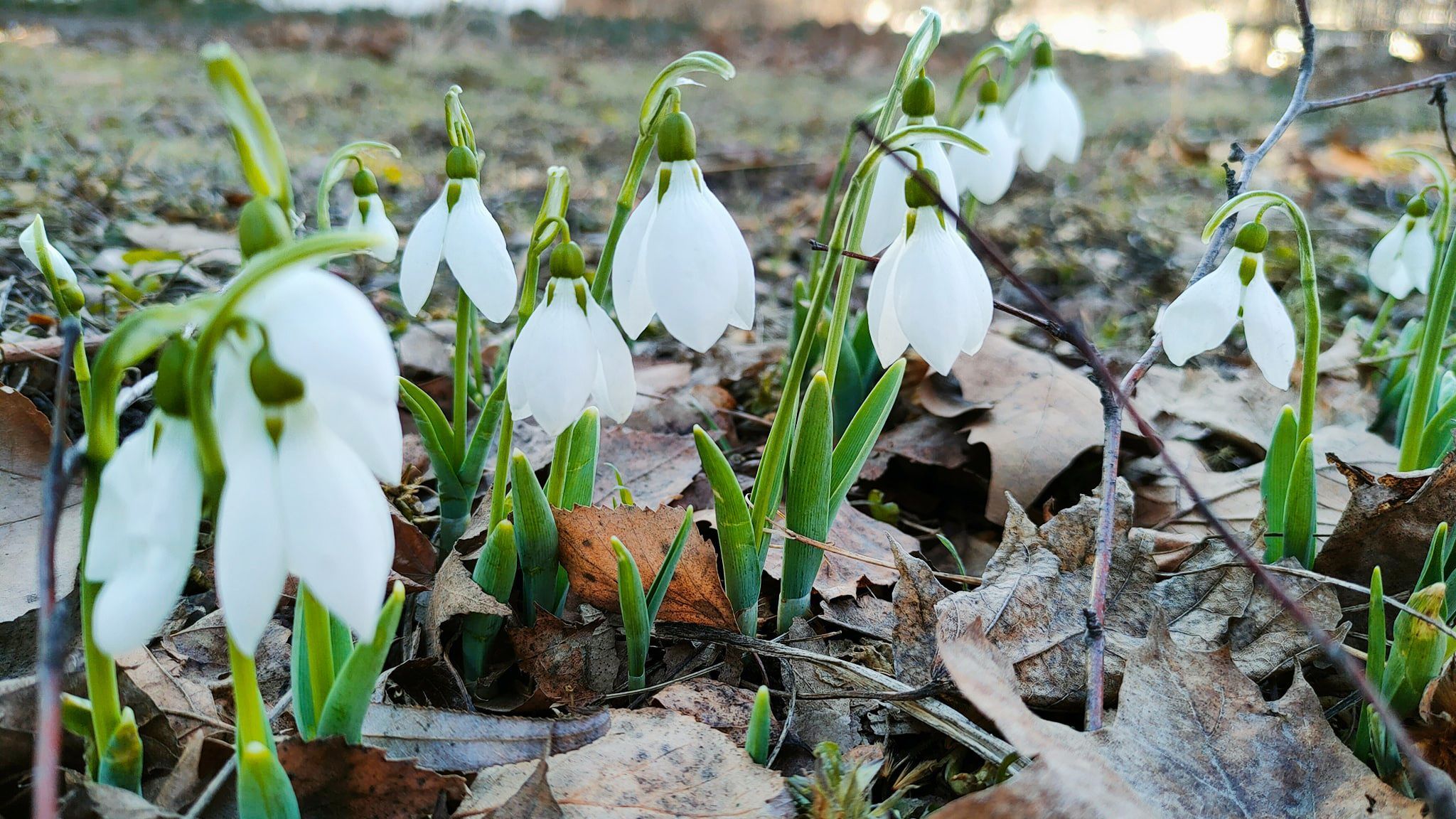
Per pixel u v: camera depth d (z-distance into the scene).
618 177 0.95
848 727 0.27
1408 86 0.35
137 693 0.24
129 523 0.19
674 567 0.27
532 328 0.24
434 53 1.94
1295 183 0.98
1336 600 0.29
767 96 1.79
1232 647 0.29
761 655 0.29
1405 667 0.26
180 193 0.71
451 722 0.25
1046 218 0.84
